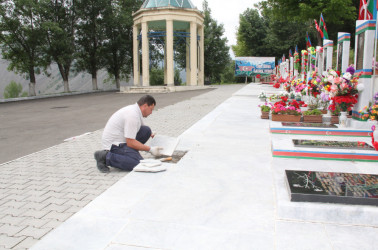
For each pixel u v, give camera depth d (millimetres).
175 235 2895
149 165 4812
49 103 20484
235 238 2820
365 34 7262
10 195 4266
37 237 3100
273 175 4473
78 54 30891
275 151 5371
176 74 45781
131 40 37719
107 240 2846
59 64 31672
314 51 13672
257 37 44656
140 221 3188
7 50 28859
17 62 28250
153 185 4188
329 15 23438
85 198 4109
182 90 28906
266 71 40500
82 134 8977
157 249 2668
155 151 5262
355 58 7906
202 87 31391
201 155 5605
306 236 2852
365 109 7223
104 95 26750
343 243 2729
